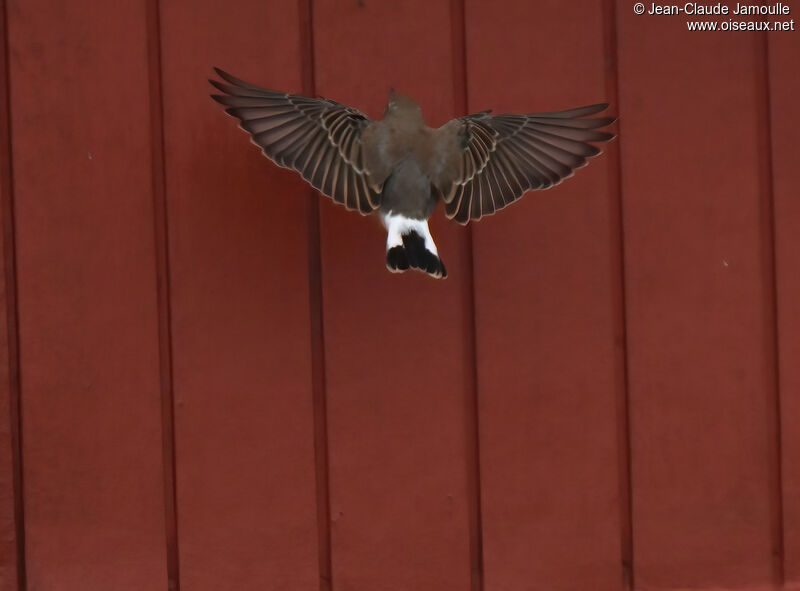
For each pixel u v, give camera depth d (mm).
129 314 5324
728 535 5602
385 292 5414
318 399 5441
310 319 5406
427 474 5477
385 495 5461
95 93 5270
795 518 5594
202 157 5320
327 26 5340
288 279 5379
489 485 5504
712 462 5574
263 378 5391
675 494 5578
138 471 5363
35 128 5254
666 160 5500
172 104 5293
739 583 5598
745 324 5547
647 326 5523
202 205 5328
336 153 4691
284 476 5418
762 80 5531
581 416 5523
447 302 5453
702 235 5520
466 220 4762
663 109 5492
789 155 5527
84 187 5285
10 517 5297
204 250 5336
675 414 5555
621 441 5559
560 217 5484
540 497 5531
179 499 5379
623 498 5582
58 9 5238
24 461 5301
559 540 5551
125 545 5371
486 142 4840
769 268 5559
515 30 5426
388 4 5371
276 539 5430
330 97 5348
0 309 5266
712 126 5516
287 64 5332
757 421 5570
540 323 5488
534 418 5508
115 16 5262
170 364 5355
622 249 5508
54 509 5328
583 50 5457
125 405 5340
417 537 5484
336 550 5449
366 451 5441
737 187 5527
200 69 5297
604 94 5473
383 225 4902
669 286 5523
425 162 4746
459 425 5477
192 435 5371
